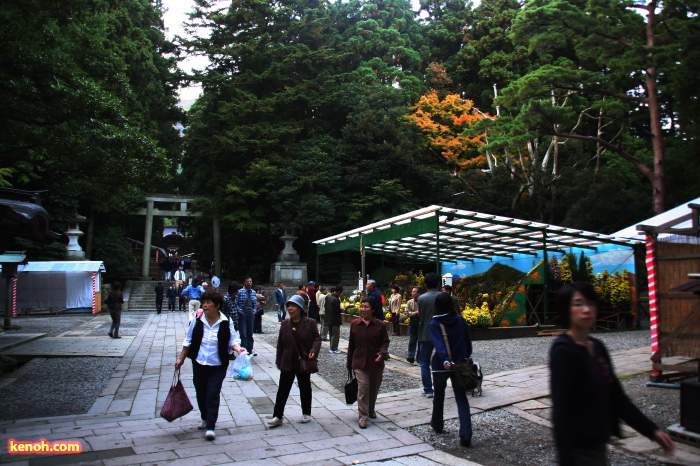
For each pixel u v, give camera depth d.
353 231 17.53
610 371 2.71
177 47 33.75
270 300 27.41
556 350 2.66
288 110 34.00
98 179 11.87
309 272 32.19
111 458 4.55
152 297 27.48
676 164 19.11
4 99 9.34
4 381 8.38
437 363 5.36
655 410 5.93
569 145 28.73
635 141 27.50
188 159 37.00
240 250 33.91
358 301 17.81
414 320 9.80
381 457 4.68
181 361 5.41
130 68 29.20
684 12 18.34
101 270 24.88
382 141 32.12
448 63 41.72
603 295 15.79
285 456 4.68
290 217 30.11
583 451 2.52
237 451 4.81
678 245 7.41
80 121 10.50
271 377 8.64
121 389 7.75
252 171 29.59
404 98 35.94
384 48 40.78
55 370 9.37
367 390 5.70
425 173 30.77
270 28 34.97
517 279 15.23
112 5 30.16
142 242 37.81
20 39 9.60
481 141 32.62
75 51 11.65
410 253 20.95
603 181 23.69
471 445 5.03
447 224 14.00
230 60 33.75
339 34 42.38
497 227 14.69
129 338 14.37
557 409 2.54
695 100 16.41
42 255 26.20
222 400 6.99
